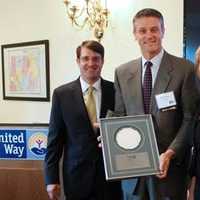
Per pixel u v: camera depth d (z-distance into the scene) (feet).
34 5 13.04
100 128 6.26
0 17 14.16
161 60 6.23
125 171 5.99
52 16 12.51
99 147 6.98
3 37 14.14
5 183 9.93
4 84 14.23
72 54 12.01
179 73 6.08
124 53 10.77
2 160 10.03
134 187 6.44
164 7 9.77
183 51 9.00
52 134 7.29
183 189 6.33
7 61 14.01
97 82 7.18
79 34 11.77
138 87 6.36
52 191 7.34
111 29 11.07
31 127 9.78
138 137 6.16
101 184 7.06
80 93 7.07
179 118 6.20
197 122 6.09
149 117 6.23
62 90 7.16
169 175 6.16
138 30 6.14
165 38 9.80
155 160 6.05
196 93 6.09
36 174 9.70
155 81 6.20
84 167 7.00
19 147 9.89
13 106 14.06
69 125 7.04
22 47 13.43
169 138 6.10
